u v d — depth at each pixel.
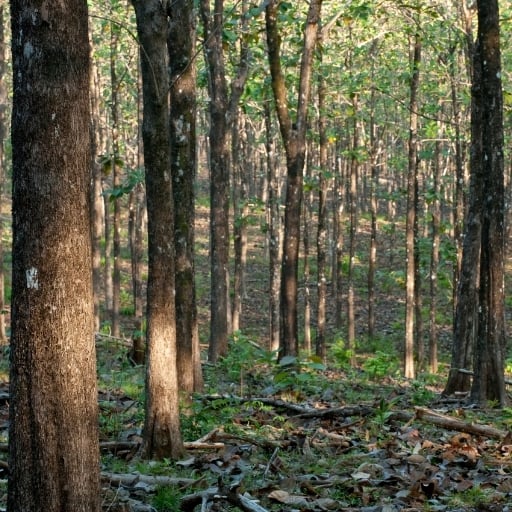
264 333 30.84
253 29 15.76
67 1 3.91
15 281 3.97
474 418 9.32
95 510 4.10
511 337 29.16
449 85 23.31
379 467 6.69
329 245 38.88
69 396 3.97
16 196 3.95
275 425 8.68
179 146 9.20
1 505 5.55
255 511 5.29
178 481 6.15
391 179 52.34
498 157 10.55
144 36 6.89
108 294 28.75
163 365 7.04
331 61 21.39
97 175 22.03
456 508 5.84
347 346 27.77
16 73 3.94
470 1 21.48
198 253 44.22
